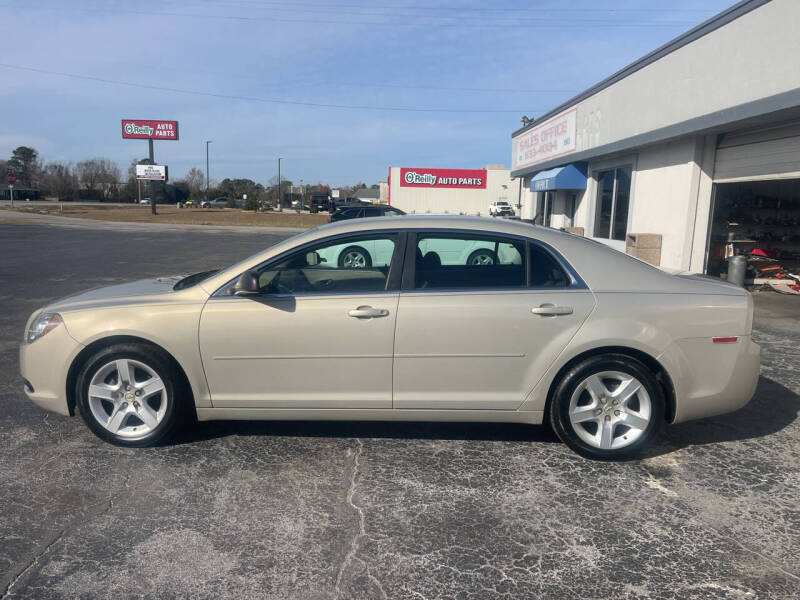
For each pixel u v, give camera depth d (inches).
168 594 99.6
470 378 147.3
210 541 114.9
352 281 151.4
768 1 333.4
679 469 147.1
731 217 446.9
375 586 102.4
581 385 146.3
